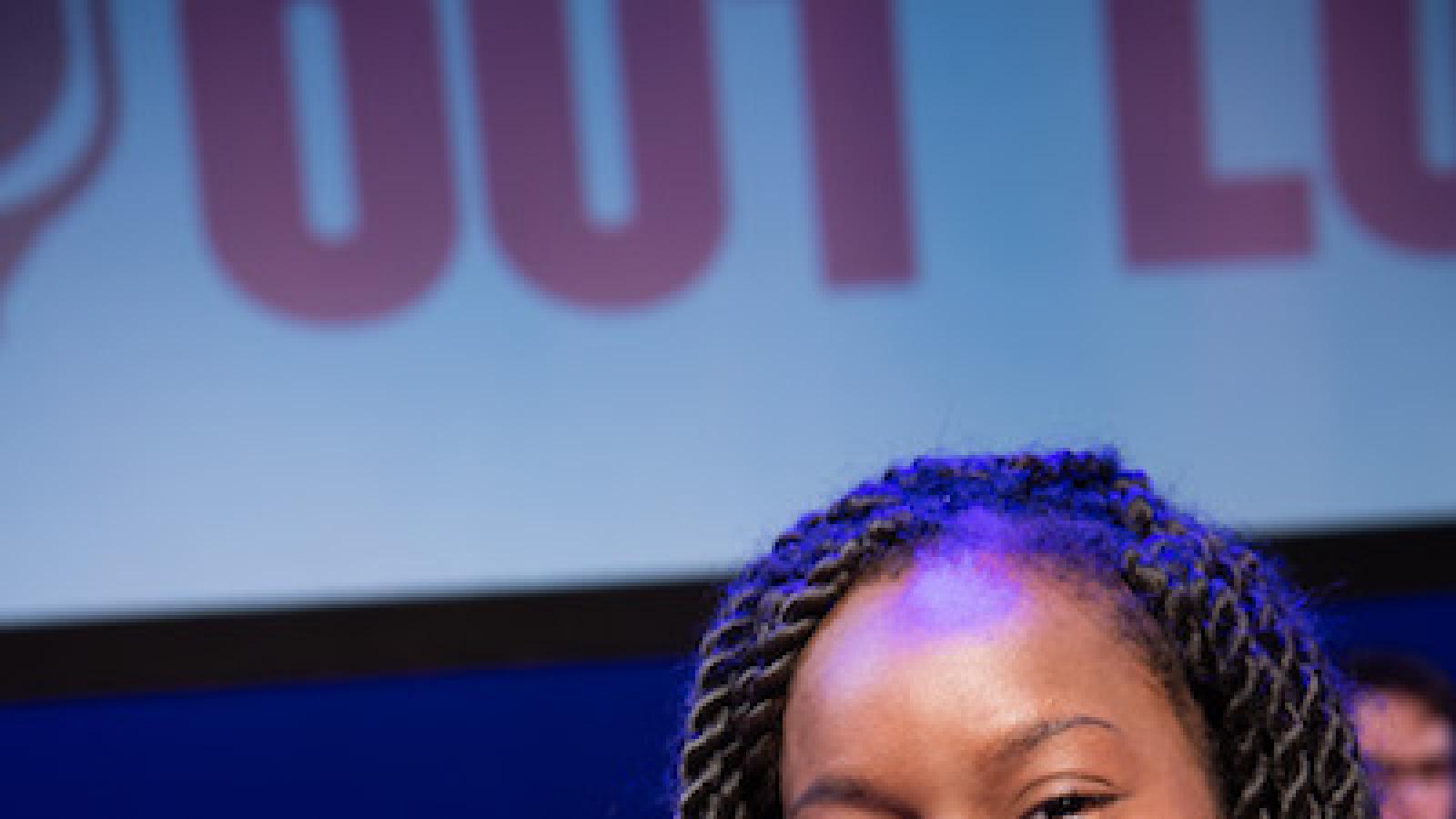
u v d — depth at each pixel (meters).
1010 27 4.26
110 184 4.07
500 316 4.12
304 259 4.09
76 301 4.05
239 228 4.09
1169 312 4.25
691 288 4.16
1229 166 4.29
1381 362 4.29
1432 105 4.35
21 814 4.05
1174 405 4.23
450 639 4.07
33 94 4.07
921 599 1.27
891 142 4.21
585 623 4.10
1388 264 4.31
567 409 4.13
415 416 4.10
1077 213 4.24
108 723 4.09
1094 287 4.23
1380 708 1.95
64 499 4.02
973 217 4.22
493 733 4.15
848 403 4.16
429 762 4.14
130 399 4.05
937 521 1.34
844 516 1.40
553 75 4.16
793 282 4.18
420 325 4.11
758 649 1.34
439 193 4.12
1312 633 1.41
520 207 4.14
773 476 4.14
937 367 4.18
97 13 4.09
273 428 4.07
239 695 4.11
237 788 4.10
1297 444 4.25
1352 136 4.33
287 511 4.07
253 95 4.11
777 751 1.33
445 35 4.14
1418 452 4.27
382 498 4.09
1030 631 1.25
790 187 4.19
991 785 1.21
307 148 4.11
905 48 4.24
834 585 1.32
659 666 4.16
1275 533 4.23
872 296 4.19
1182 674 1.28
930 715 1.22
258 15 4.11
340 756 4.13
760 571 1.42
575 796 4.15
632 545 4.12
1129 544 1.32
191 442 4.06
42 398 4.04
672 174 4.17
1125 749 1.23
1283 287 4.28
